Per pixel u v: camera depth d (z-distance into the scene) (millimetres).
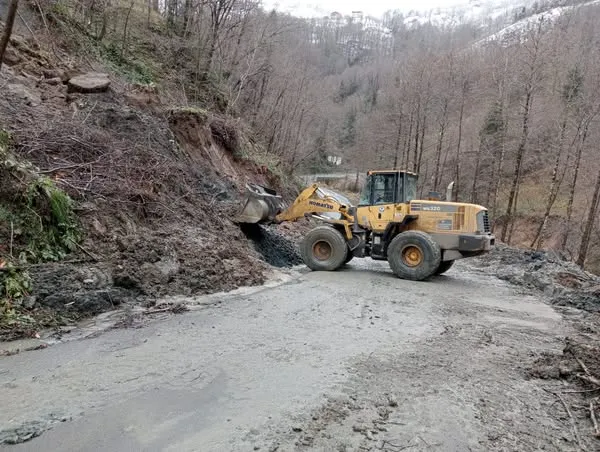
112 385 3613
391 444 2967
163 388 3619
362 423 3225
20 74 9023
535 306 7488
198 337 4871
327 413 3342
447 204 9289
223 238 8734
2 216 5508
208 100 17672
